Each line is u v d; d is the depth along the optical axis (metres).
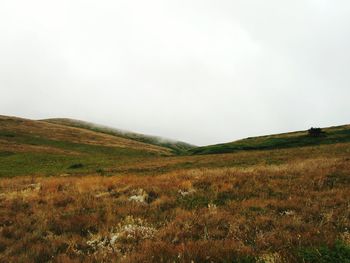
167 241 7.50
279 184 14.19
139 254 6.62
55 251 7.48
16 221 10.08
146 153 116.50
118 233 8.36
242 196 12.49
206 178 16.22
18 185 19.36
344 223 7.98
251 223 8.52
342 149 43.16
